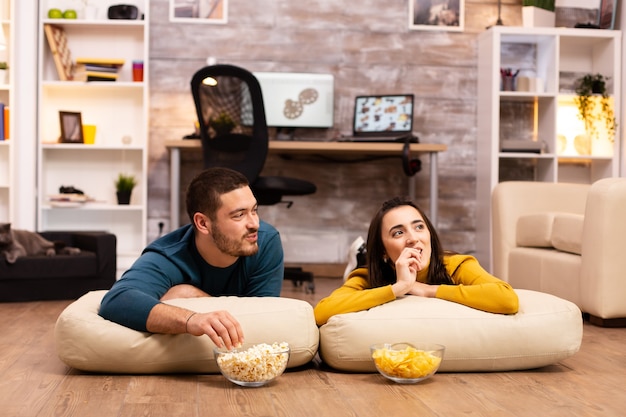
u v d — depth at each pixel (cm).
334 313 253
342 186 626
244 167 477
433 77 628
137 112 614
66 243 515
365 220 627
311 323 246
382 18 624
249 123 474
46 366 258
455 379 237
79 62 586
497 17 633
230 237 249
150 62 607
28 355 280
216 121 475
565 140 632
